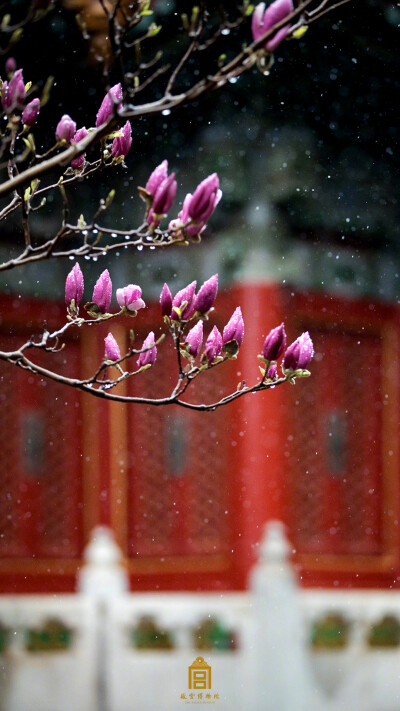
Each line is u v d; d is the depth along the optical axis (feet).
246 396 38.65
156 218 6.93
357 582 40.68
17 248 40.06
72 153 6.77
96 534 40.81
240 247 38.93
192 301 7.72
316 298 39.88
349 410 41.60
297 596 29.22
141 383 41.45
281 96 38.81
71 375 41.45
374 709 28.94
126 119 6.75
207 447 40.63
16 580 40.37
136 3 6.75
